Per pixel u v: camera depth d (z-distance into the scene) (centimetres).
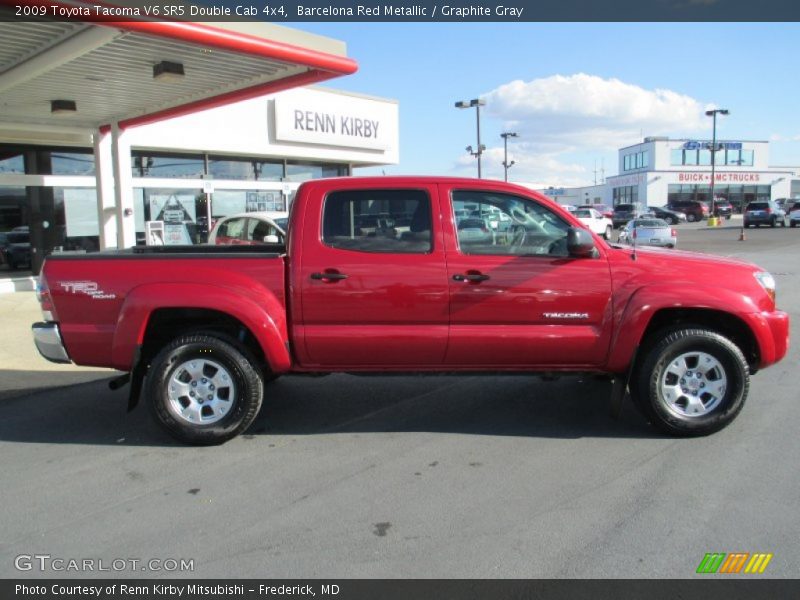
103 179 1401
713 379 495
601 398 612
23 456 492
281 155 1816
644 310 480
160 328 523
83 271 497
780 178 6956
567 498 401
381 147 2066
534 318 487
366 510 390
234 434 502
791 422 530
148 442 519
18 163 1404
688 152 6788
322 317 490
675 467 443
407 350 493
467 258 488
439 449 490
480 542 350
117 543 357
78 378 729
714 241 3033
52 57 864
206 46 841
